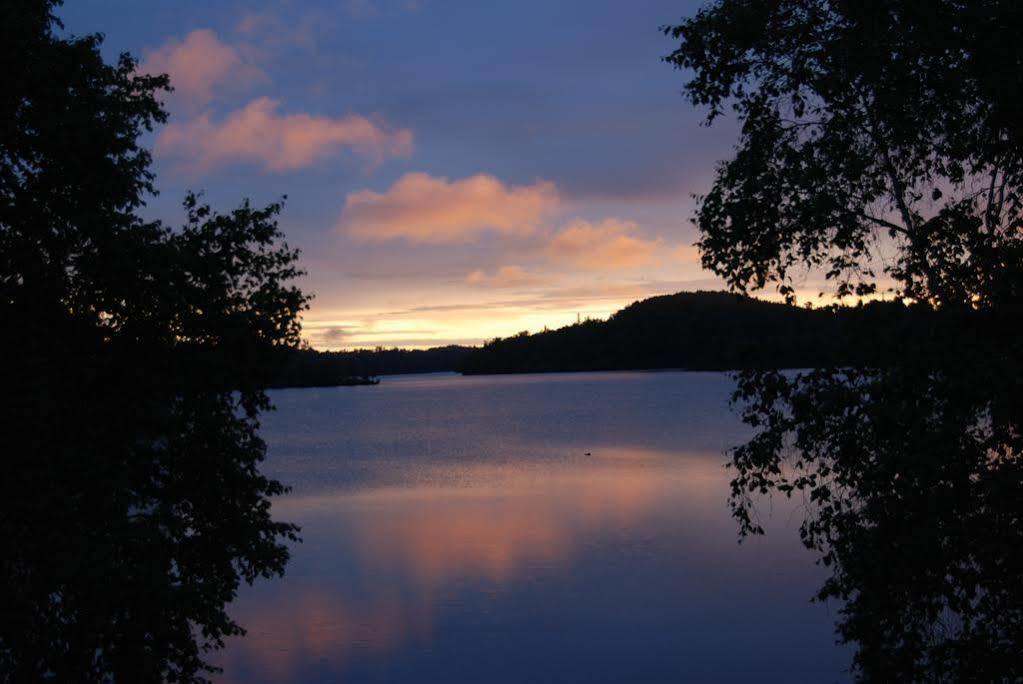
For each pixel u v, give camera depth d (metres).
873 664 10.66
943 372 8.78
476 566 35.94
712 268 11.70
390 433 116.50
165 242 14.98
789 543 37.69
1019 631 9.97
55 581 11.39
